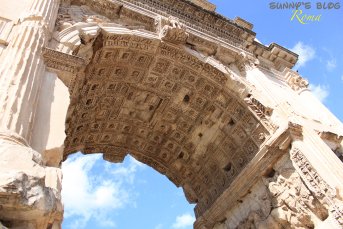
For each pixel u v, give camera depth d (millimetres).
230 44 15977
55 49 9641
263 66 16234
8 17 9344
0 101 6230
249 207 13352
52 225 5211
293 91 15367
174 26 13438
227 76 13992
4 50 8094
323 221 10797
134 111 15133
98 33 11750
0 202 4539
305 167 11320
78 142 15117
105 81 13602
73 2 12734
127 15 13766
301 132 12219
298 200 11672
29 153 5445
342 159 12492
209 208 14836
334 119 14172
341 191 10258
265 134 13312
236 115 14406
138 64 13672
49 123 7273
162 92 14695
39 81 7645
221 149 15195
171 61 13914
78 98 12984
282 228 12156
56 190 5449
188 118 15328
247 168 13297
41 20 9281
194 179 16578
